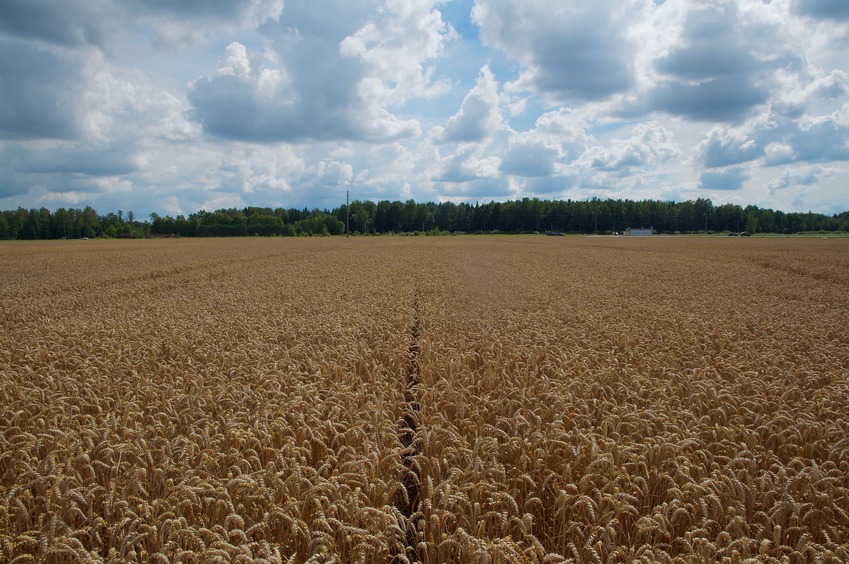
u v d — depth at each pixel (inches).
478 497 185.0
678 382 317.1
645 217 6776.6
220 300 706.8
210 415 245.8
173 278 1087.6
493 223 6840.6
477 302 669.9
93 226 6225.4
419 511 173.8
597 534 168.9
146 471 190.4
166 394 280.7
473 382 311.6
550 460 211.6
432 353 381.1
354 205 6948.8
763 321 543.5
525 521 172.1
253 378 315.3
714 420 254.8
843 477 195.6
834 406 275.0
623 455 204.2
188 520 177.9
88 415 246.5
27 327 497.7
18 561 154.7
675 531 182.2
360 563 146.6
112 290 879.7
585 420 246.7
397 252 2127.2
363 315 559.8
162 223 6122.1
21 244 3329.2
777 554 169.3
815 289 880.9
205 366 349.1
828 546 168.7
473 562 151.2
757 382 301.1
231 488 184.5
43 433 223.0
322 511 172.2
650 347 406.0
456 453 211.3
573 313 580.4
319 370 323.3
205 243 3373.5
